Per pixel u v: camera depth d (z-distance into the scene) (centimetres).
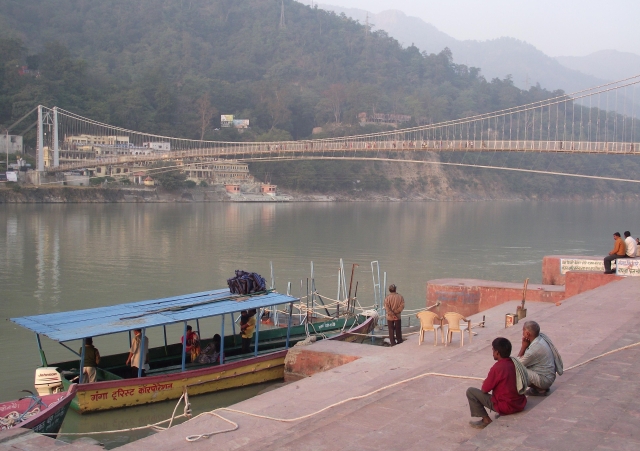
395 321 1398
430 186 14425
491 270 3491
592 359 934
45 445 728
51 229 5400
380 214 8875
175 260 3638
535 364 763
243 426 853
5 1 16438
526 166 16012
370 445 659
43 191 9256
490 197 14812
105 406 1205
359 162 13812
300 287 2814
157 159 9881
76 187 9550
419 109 16250
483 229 6550
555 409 711
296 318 1953
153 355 1428
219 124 14325
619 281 1770
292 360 1351
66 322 1281
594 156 16738
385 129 15325
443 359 1142
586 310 1399
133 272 3183
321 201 12644
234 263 3553
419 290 2795
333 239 5041
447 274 3309
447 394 839
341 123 15362
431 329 1302
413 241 5050
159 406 1259
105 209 8419
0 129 10356
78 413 1182
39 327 1244
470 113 17088
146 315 1334
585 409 708
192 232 5406
